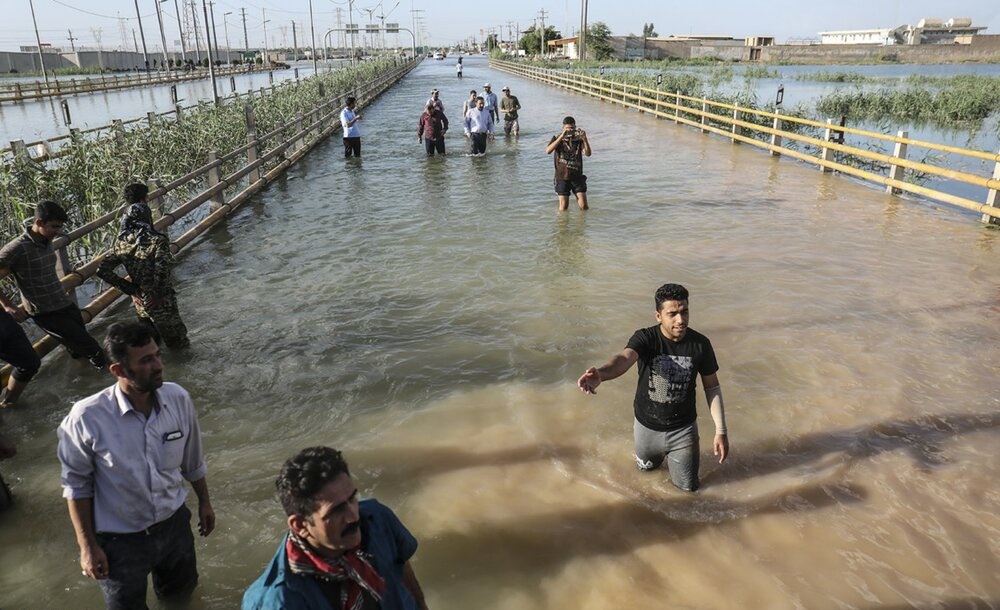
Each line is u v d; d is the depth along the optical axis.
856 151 12.66
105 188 8.94
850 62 87.75
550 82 43.53
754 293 6.91
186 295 7.12
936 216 10.12
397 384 5.18
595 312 6.50
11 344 4.59
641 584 3.20
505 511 3.72
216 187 10.39
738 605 3.06
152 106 35.31
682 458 3.74
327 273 7.79
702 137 19.66
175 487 2.70
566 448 4.31
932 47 89.50
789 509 3.68
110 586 2.62
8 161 8.45
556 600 3.12
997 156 9.14
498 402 4.90
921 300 6.64
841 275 7.41
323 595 1.75
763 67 71.00
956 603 3.03
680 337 3.61
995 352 5.48
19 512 3.79
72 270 6.29
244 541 3.54
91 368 5.53
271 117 17.59
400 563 2.07
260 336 6.07
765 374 5.20
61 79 62.06
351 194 12.27
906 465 4.03
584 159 15.73
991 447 4.19
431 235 9.34
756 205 10.95
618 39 81.31
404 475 4.07
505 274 7.66
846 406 4.70
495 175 13.87
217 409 4.85
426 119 16.14
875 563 3.28
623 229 9.51
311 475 1.66
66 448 2.47
